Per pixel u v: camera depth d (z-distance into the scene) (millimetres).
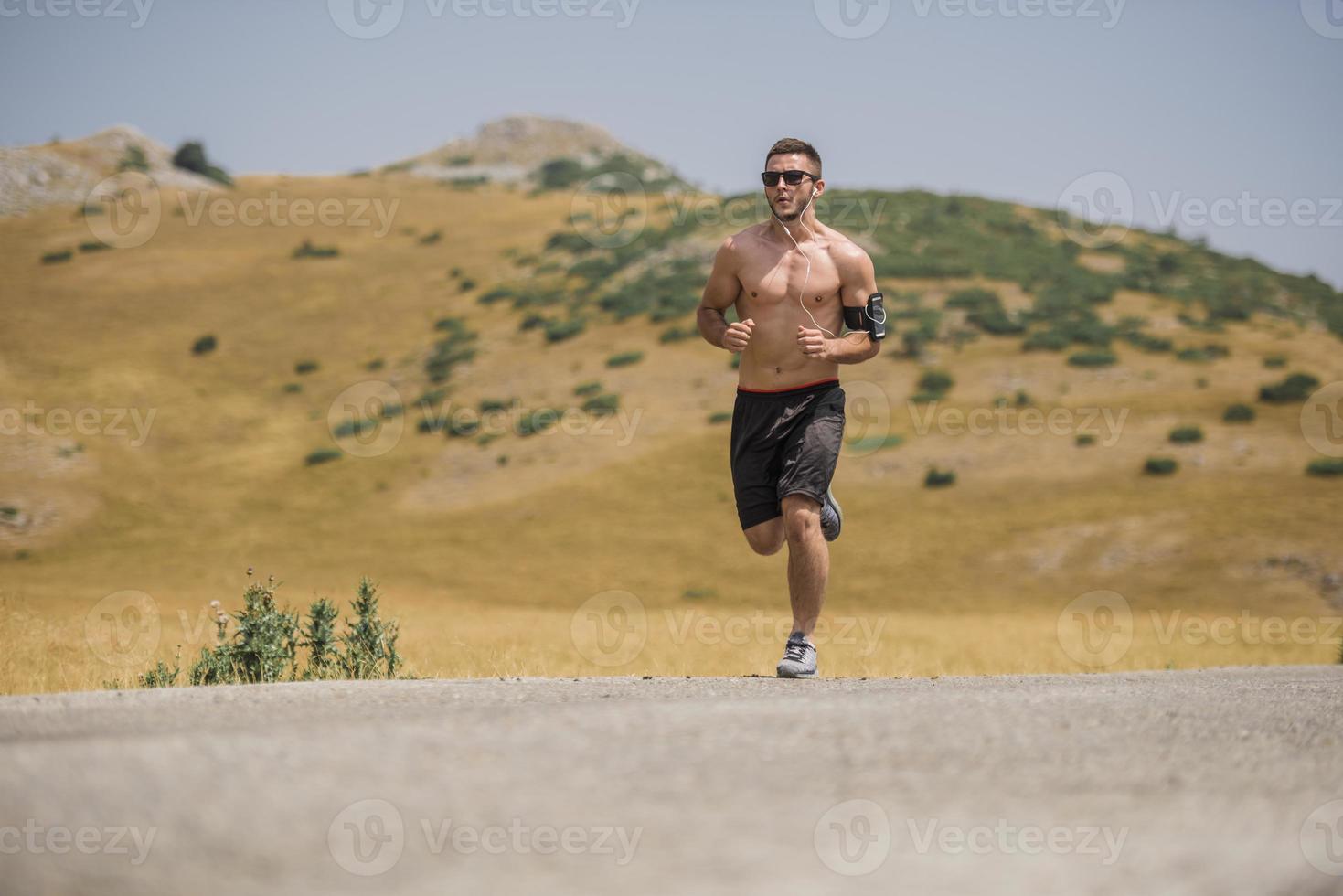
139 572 112562
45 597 76750
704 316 12812
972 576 104938
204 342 180375
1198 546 104938
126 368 170375
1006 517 116500
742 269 12492
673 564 112562
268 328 190250
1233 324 183500
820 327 12344
